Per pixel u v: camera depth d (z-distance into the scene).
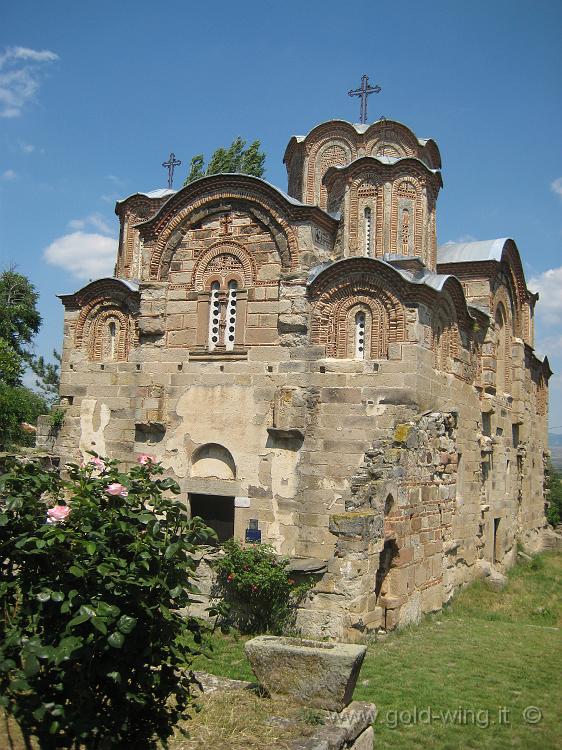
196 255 23.06
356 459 20.28
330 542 20.20
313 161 30.02
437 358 22.44
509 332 31.38
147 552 7.39
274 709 8.89
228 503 25.72
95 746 7.42
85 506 7.54
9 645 7.04
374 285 20.84
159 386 22.75
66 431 24.53
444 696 12.28
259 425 21.44
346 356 21.05
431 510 20.48
